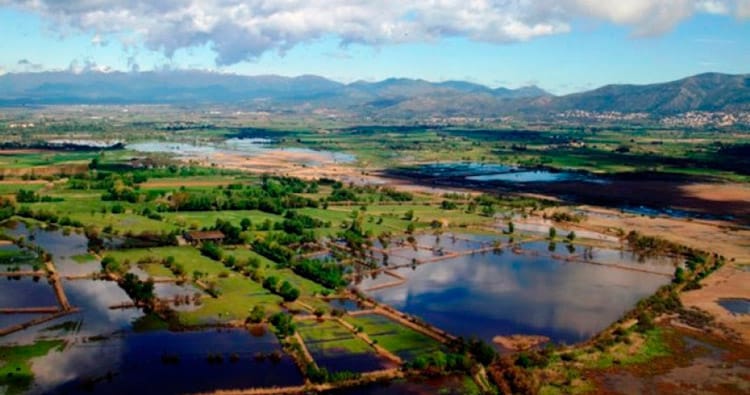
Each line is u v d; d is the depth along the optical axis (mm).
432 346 158250
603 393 135625
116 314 171750
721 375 145875
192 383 134125
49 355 144875
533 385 135375
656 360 153000
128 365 141375
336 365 145125
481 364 147250
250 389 132125
